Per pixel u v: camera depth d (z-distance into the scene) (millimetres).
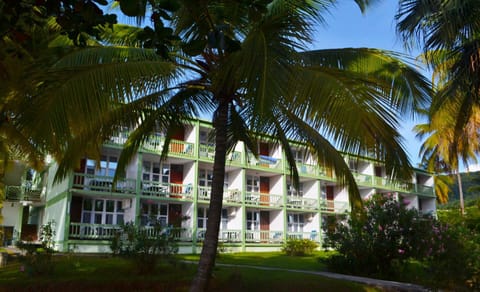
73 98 6141
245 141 10367
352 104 6691
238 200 26406
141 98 9125
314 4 8211
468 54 10992
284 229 28094
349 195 9711
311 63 8406
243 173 26969
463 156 17500
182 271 13273
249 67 6090
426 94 8766
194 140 25312
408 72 8773
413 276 14148
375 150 7047
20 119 6293
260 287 11641
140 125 10367
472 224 20938
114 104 6902
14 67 6199
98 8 3693
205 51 8578
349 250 14984
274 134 9445
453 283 11203
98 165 11109
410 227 14000
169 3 3238
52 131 5898
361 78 7797
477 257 11586
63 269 13133
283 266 16766
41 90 6258
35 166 17438
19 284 11281
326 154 9164
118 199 23094
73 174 20859
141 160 23031
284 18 6531
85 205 22125
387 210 14844
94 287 11352
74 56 7363
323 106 6750
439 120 14414
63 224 20297
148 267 12859
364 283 12461
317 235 29328
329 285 11797
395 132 7199
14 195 25922
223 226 27016
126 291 11383
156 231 13695
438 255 11781
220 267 14469
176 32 7742
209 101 10086
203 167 27141
